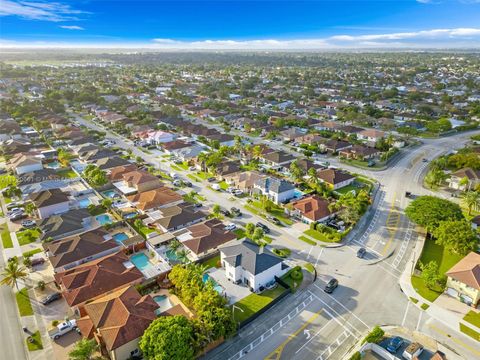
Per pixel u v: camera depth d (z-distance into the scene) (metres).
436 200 97.00
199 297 61.47
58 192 107.94
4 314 66.38
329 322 65.12
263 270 72.62
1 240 91.25
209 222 95.25
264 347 59.59
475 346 59.69
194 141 180.25
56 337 60.50
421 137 194.00
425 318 66.06
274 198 112.06
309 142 174.38
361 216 104.88
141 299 64.06
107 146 171.75
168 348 51.44
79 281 70.19
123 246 85.56
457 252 82.12
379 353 58.44
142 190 118.56
